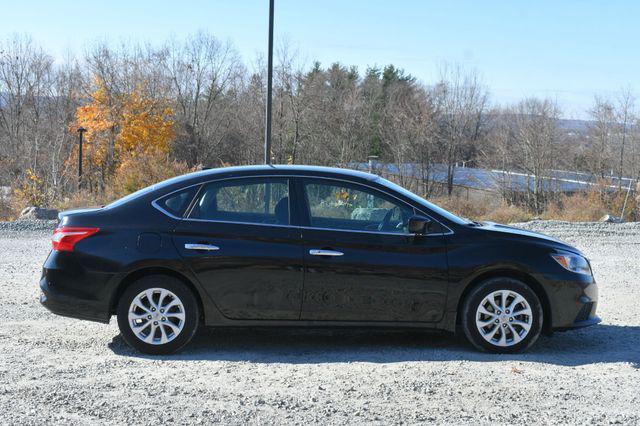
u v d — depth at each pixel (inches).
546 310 251.4
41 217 758.5
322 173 254.1
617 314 324.8
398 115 2285.9
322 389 200.4
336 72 2536.9
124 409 180.9
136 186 884.6
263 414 178.9
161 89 2075.5
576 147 2167.8
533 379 212.8
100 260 239.1
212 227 243.1
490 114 2438.5
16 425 168.7
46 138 2082.9
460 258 243.9
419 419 177.0
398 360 235.5
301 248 241.9
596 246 606.2
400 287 243.0
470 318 245.3
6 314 299.7
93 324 284.4
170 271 242.2
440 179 2278.5
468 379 211.6
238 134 2258.9
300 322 243.8
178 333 239.3
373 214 249.0
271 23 671.8
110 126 1903.3
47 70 2338.8
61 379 206.7
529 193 2012.8
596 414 181.9
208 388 200.1
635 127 2091.5
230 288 241.0
